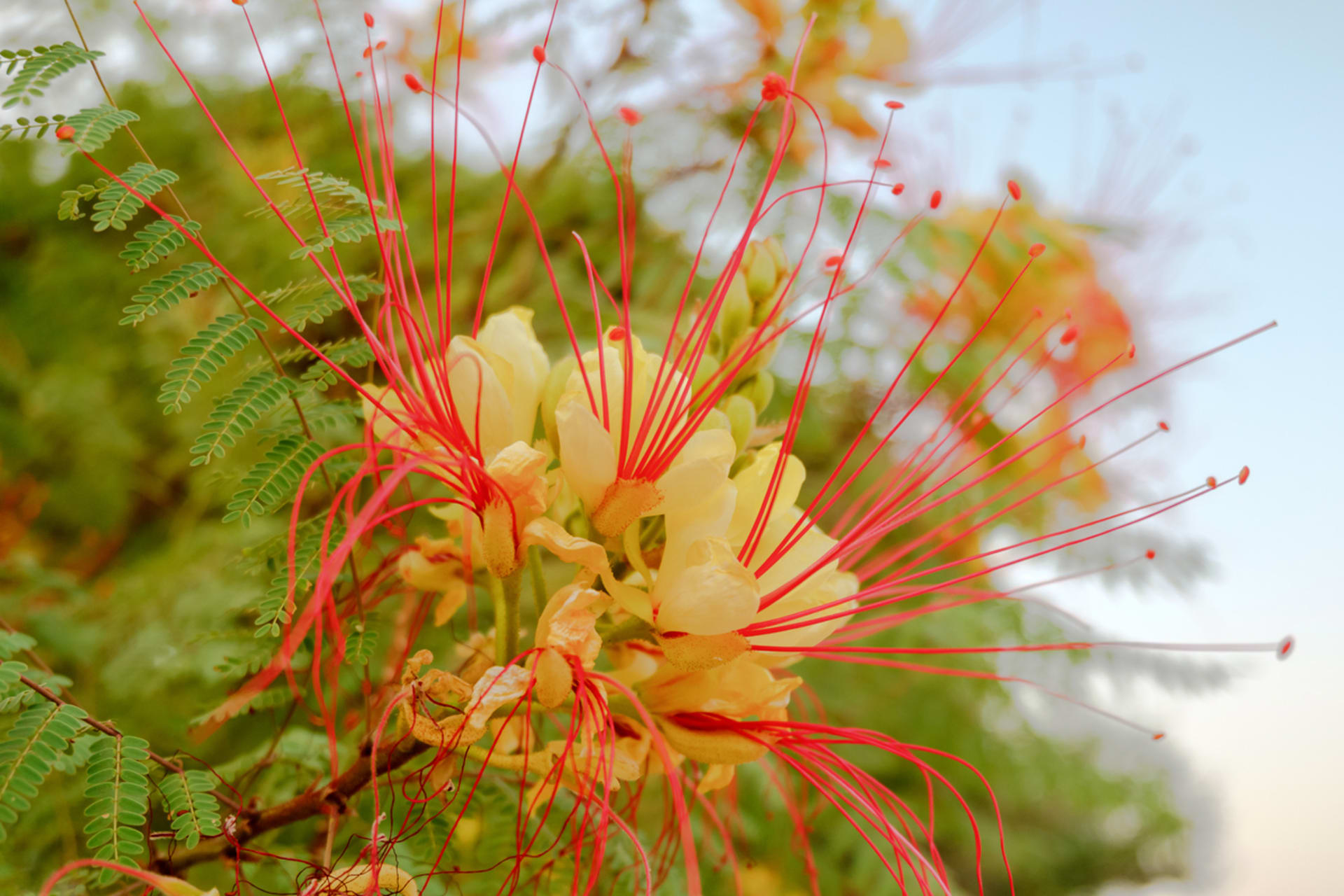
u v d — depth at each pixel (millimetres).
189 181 562
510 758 327
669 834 386
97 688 461
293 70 565
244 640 389
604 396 328
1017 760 780
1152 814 950
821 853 596
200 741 360
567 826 374
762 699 338
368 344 345
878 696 710
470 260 593
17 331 611
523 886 367
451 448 328
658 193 612
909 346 636
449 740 317
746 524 337
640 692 338
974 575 350
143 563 525
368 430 325
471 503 329
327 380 340
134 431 617
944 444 357
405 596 396
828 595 343
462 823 382
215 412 326
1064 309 671
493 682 316
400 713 325
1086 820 1232
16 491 610
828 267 345
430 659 319
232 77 571
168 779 325
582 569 326
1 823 301
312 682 391
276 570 349
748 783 562
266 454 330
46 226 604
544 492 321
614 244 611
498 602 332
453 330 579
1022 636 693
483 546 323
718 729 337
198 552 506
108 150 565
